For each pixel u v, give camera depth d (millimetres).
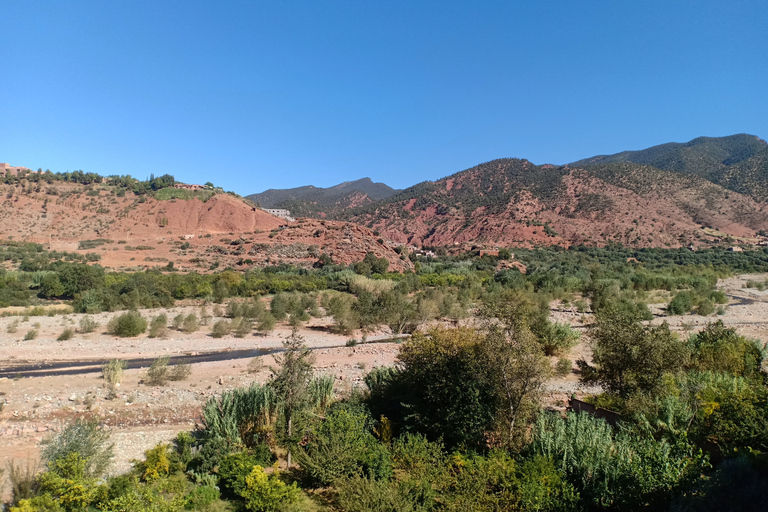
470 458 11641
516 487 9719
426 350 14008
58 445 11508
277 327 36094
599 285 51281
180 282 52750
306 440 13523
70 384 18969
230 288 53250
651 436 10586
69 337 28250
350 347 28656
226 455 12273
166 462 11836
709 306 41906
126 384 19484
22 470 11375
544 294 52406
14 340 27375
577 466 10227
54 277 49062
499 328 12875
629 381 13711
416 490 10148
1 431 14078
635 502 8984
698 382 13828
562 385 19938
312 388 16078
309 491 11305
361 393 17656
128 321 30266
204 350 27781
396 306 37375
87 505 9641
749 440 10688
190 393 18516
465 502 9297
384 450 11969
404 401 14812
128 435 14516
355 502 9633
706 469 9992
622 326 14328
